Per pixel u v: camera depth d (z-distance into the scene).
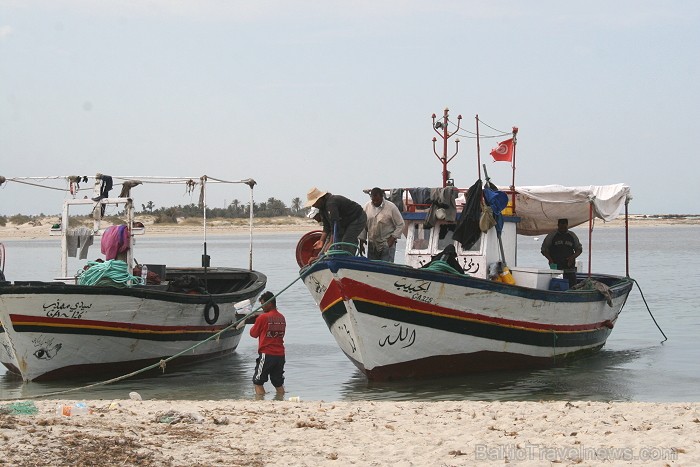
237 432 11.21
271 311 17.09
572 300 20.30
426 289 17.47
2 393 17.16
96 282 18.41
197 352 20.77
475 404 13.78
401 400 16.44
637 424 11.80
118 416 11.98
